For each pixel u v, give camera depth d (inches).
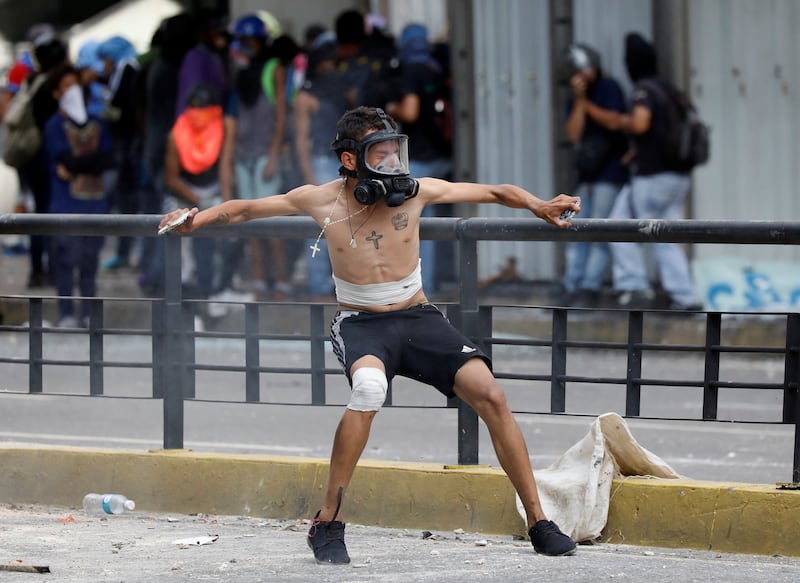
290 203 636.7
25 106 1681.8
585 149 1531.7
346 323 628.1
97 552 640.4
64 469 775.7
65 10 3029.0
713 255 1528.1
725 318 1502.2
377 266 624.4
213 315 1583.4
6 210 1911.9
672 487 665.0
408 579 575.2
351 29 1579.7
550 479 687.7
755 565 614.5
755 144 1549.0
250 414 1144.2
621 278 1537.9
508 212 1683.1
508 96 1676.9
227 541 670.5
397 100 1568.7
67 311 1603.1
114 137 1706.4
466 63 1695.4
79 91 1593.3
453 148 1699.1
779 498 644.7
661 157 1476.4
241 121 1589.6
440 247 1697.8
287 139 1604.3
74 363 786.2
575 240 698.2
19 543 661.3
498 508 692.7
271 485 737.0
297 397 1225.4
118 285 1786.4
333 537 613.3
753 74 1544.0
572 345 714.2
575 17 1617.9
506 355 1508.4
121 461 764.0
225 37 1595.7
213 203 1583.4
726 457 956.6
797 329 681.0
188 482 751.1
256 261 1615.4
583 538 666.8
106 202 1624.0
